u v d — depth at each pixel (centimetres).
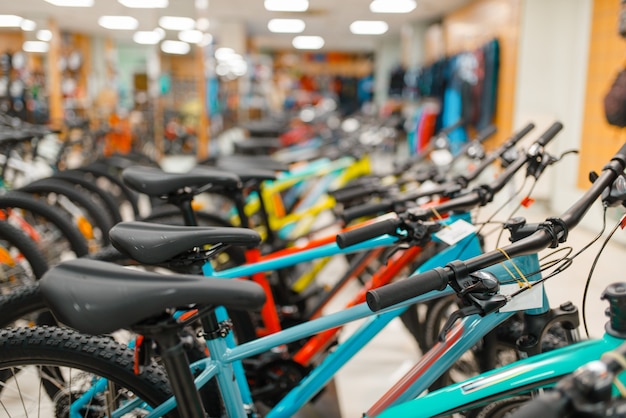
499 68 612
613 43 407
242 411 123
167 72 685
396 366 245
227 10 886
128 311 80
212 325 118
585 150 431
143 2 566
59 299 83
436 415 97
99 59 732
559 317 114
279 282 232
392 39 1371
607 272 274
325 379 144
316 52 1908
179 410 91
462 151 234
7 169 342
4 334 118
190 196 173
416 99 1020
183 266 118
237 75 998
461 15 809
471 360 167
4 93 448
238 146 457
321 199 336
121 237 111
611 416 65
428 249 195
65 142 425
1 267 216
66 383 132
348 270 219
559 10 520
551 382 92
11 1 448
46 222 245
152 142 765
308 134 730
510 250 97
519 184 413
